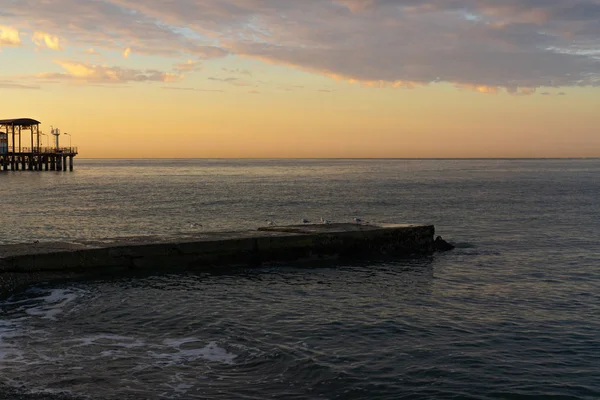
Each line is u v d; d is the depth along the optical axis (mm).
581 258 21266
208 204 47625
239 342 11133
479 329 12148
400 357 10352
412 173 150875
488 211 41406
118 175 131125
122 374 9508
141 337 11469
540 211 41312
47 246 17375
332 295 15203
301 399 8594
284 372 9625
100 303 14039
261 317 12914
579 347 11016
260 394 8750
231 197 56562
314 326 12242
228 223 33562
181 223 33656
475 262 20469
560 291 15883
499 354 10578
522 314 13391
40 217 37188
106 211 41344
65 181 93312
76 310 13445
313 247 20438
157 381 9219
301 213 39812
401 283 16875
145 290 15461
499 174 138750
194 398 8586
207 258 18719
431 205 46781
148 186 79875
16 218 36531
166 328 12055
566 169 189625
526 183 88688
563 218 36406
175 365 9930
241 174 143500
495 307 14062
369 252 21594
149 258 17891
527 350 10820
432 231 22953
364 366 9898
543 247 24078
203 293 15234
